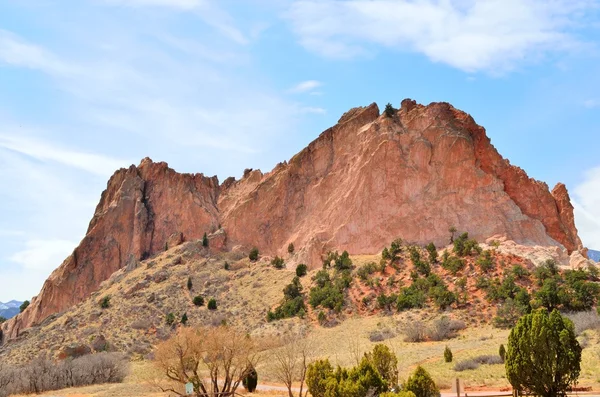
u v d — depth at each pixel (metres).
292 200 164.62
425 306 106.19
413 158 145.62
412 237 135.88
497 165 146.00
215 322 121.25
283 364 63.91
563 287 101.31
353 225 142.38
